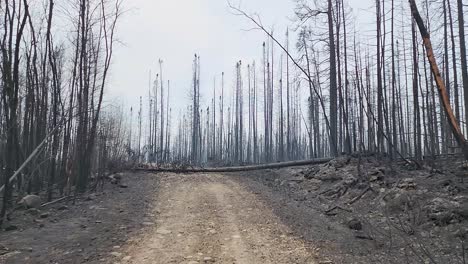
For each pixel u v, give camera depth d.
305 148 45.28
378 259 6.77
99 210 10.62
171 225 9.27
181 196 13.66
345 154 16.02
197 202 12.48
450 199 9.16
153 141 43.53
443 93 5.31
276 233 8.57
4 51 9.05
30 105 12.46
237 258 6.76
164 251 7.09
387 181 11.70
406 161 13.33
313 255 6.99
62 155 13.53
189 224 9.39
